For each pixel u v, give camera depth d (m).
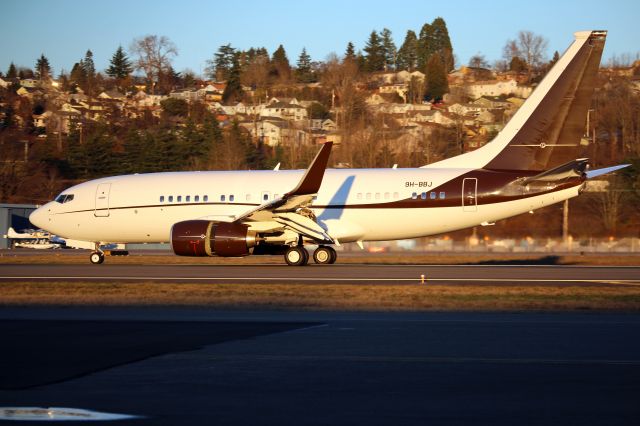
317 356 54.50
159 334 63.59
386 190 135.38
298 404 42.00
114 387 45.78
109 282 107.69
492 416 39.72
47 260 162.88
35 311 79.00
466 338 61.69
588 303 82.56
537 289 94.56
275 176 143.50
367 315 75.38
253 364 51.97
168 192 144.75
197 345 58.62
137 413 40.44
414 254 186.12
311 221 131.88
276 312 77.81
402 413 40.25
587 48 128.62
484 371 49.72
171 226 145.00
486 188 131.62
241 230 129.88
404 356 54.47
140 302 85.31
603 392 44.47
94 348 57.44
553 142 130.75
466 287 97.44
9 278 115.12
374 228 136.50
